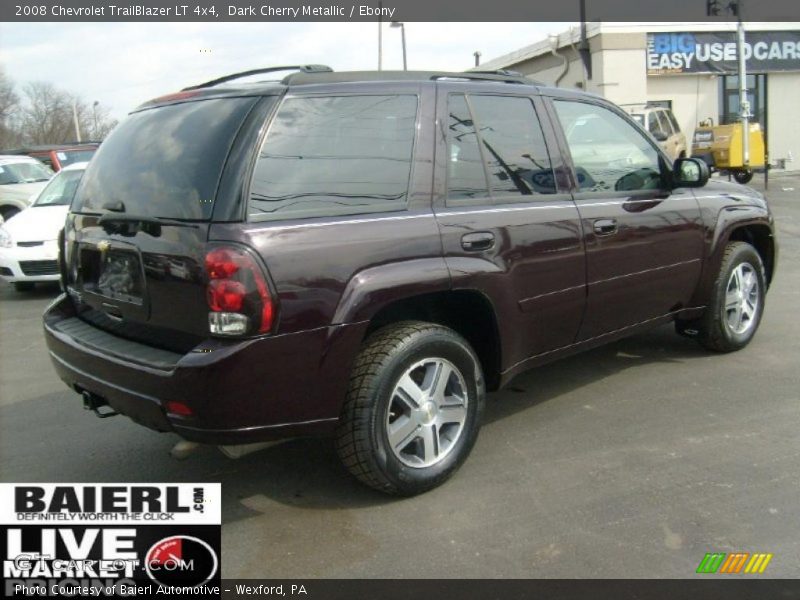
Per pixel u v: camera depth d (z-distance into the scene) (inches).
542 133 165.8
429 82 147.9
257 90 131.3
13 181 555.5
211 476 154.6
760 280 225.1
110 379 131.7
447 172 144.9
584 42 858.1
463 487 145.2
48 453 168.6
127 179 138.2
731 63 943.0
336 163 131.4
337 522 134.1
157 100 149.3
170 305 126.3
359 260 128.3
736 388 193.9
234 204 120.3
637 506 135.6
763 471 147.6
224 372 117.3
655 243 185.2
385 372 132.0
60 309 159.9
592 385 200.2
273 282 119.2
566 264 162.6
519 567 118.6
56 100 2330.2
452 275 138.6
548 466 152.9
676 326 221.1
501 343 152.3
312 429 127.7
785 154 998.4
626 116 190.7
